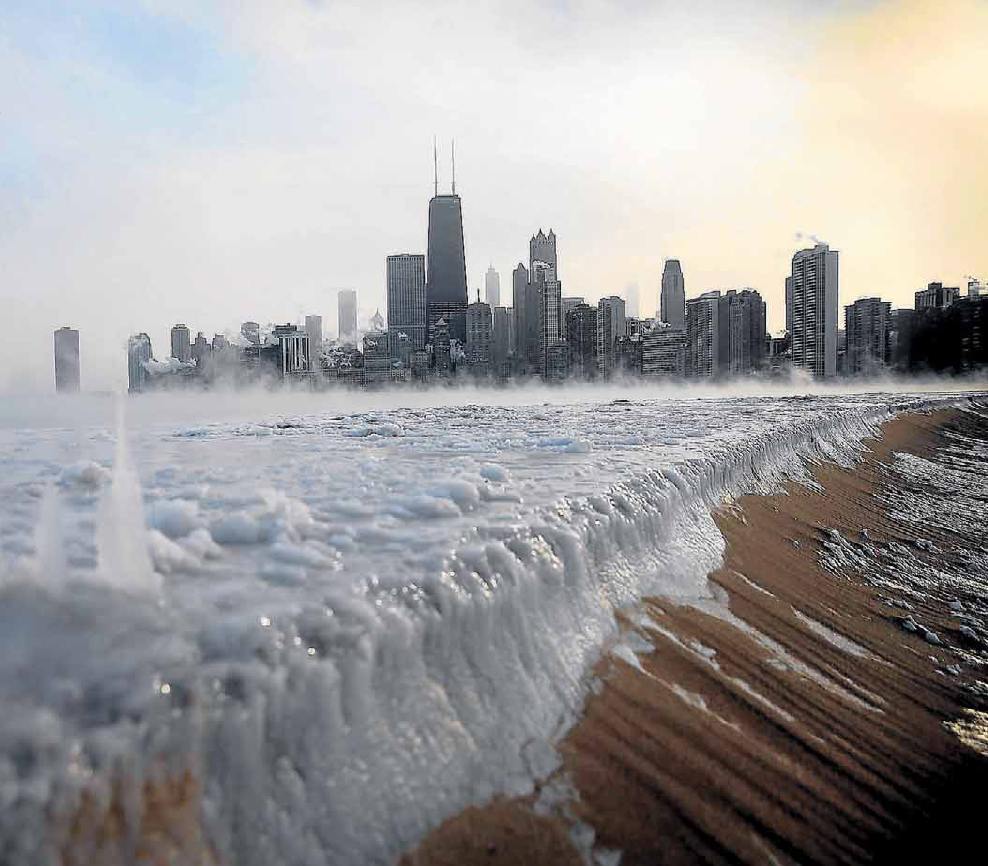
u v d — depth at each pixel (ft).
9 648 8.02
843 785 14.58
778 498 37.70
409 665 11.16
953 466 78.18
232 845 8.18
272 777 8.86
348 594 11.06
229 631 9.37
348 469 26.16
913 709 19.54
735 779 13.24
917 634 26.00
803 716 16.66
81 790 7.13
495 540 14.96
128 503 11.14
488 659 12.66
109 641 8.68
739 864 11.43
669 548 22.38
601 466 27.27
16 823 6.70
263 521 15.37
